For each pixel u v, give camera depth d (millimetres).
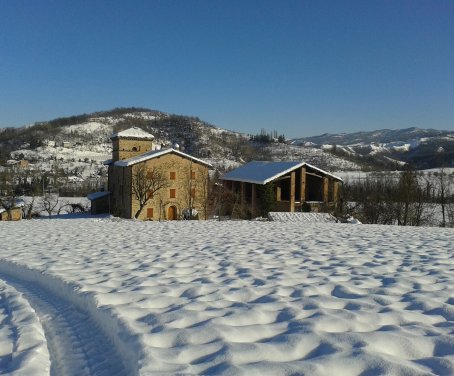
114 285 7098
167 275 7973
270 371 3602
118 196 47156
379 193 37719
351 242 13281
